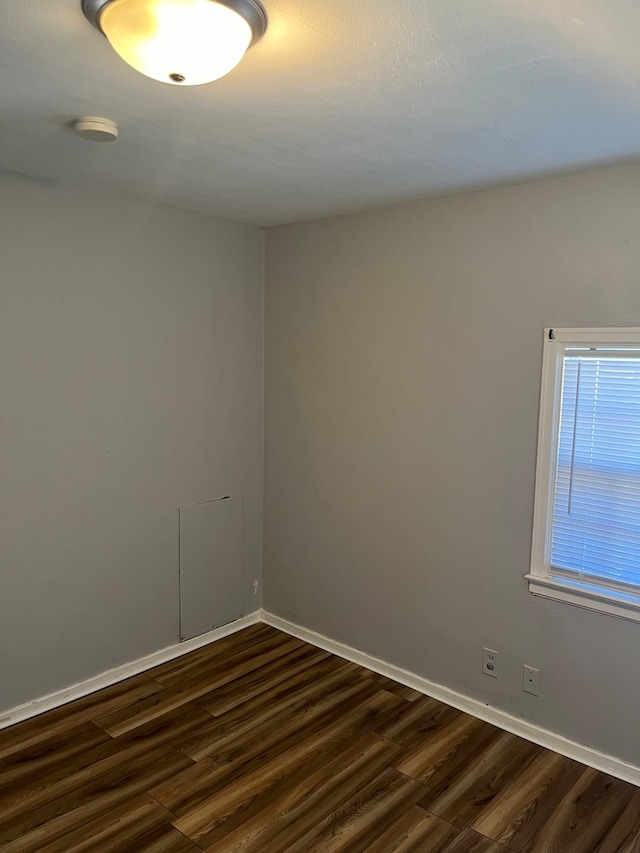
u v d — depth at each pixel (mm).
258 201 3025
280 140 2129
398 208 3049
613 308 2438
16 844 2148
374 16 1329
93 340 2949
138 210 3055
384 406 3195
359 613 3410
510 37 1412
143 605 3287
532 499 2723
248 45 1385
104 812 2301
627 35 1397
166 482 3326
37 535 2836
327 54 1504
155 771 2525
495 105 1804
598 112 1850
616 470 2516
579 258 2502
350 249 3266
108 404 3037
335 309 3361
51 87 1723
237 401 3650
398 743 2732
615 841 2193
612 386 2494
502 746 2723
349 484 3393
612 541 2551
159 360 3229
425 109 1840
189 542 3469
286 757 2627
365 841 2186
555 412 2627
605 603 2525
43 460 2824
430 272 2957
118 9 1259
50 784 2439
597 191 2436
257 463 3814
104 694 3078
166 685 3172
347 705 3023
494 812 2326
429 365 3000
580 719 2639
